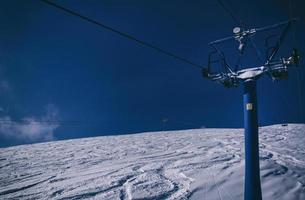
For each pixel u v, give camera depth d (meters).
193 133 35.50
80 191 9.13
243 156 13.02
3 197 9.72
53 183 11.06
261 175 8.96
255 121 5.29
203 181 8.82
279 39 5.27
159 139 30.02
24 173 15.03
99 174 11.75
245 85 5.51
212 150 16.38
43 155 24.12
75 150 25.95
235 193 7.52
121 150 21.97
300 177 8.77
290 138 22.95
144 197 7.83
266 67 5.36
